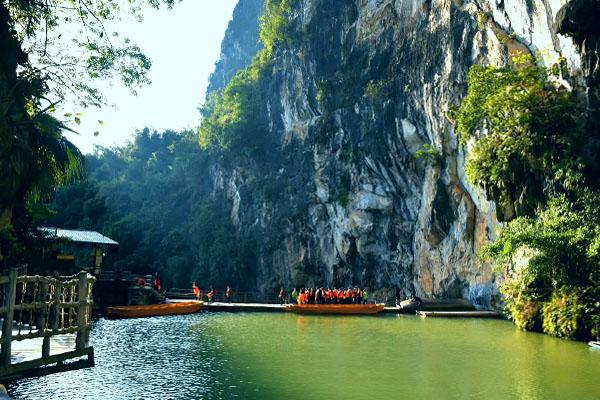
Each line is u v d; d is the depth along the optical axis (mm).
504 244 18578
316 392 10164
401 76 35250
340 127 40500
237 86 59469
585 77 17281
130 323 22000
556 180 18578
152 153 80125
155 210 64000
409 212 36938
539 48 22234
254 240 51906
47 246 21234
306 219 45406
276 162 51906
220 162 59406
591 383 10984
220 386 10516
